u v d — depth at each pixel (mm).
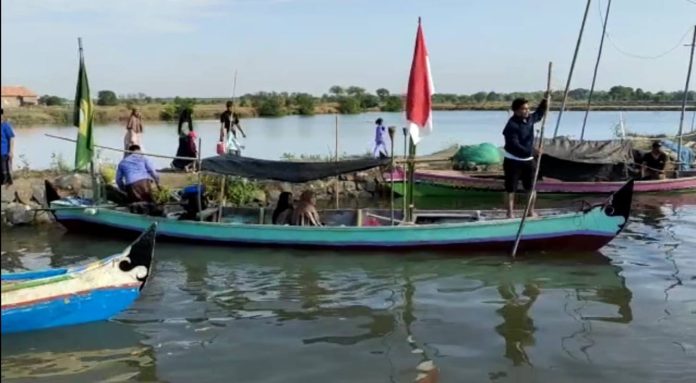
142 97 80625
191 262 12031
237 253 12664
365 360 7363
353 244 12617
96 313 8641
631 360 7230
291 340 8039
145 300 9719
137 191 14266
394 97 96000
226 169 13375
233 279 10898
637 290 9961
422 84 12359
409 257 12266
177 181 18016
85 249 13195
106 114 62719
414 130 12547
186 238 13359
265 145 35094
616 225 12086
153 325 8609
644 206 18156
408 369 7094
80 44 13164
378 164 12969
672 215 16688
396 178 21188
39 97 76250
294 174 13078
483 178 20750
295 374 6996
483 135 44906
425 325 8523
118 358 7488
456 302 9508
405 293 10016
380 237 12531
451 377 6867
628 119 69375
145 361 7406
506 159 12469
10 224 15180
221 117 20500
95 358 7492
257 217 14656
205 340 8062
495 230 12320
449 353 7547
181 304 9531
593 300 9492
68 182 16750
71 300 8406
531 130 12391
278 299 9781
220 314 9078
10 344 7906
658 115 82125
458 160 22938
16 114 57219
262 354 7582
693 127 42188
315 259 12203
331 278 10922
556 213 13500
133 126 19375
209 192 17391
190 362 7363
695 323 8406
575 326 8391
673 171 21422
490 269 11359
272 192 19547
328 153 28516
